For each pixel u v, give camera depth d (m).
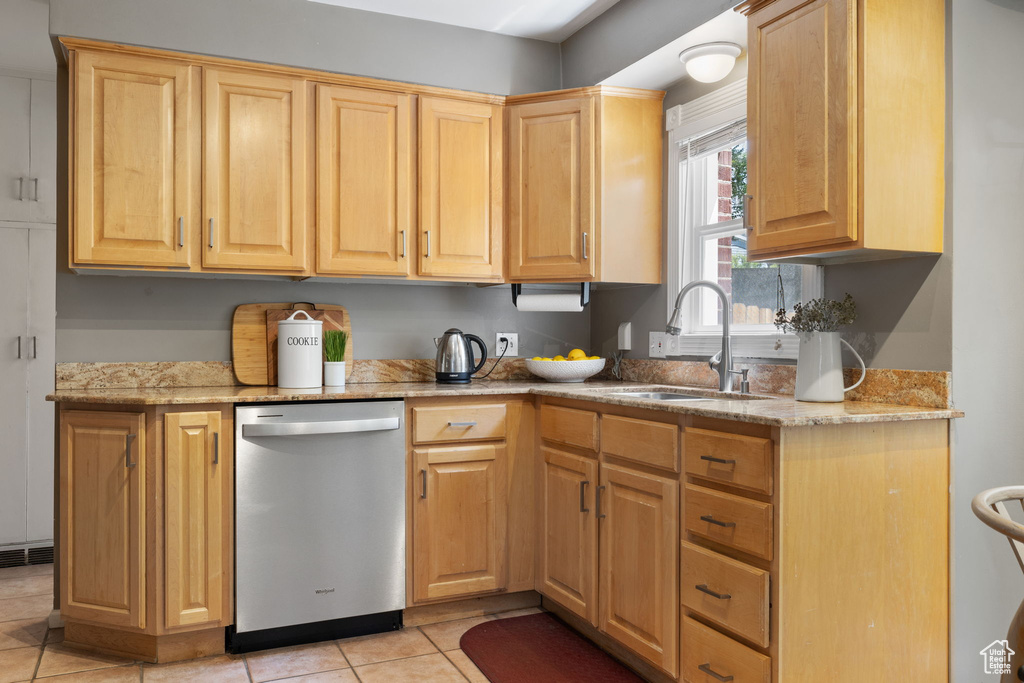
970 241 2.01
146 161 2.64
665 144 3.13
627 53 2.86
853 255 2.12
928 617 1.96
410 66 3.01
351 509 2.63
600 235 3.02
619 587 2.37
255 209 2.77
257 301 3.06
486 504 2.82
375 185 2.95
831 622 1.82
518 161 3.14
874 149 1.90
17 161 3.61
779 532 1.75
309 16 2.85
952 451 1.99
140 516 2.41
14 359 3.60
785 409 1.95
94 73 2.59
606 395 2.46
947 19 2.02
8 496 3.59
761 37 2.20
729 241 2.89
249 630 2.50
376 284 3.24
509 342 3.47
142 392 2.65
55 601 2.73
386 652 2.54
